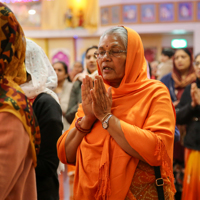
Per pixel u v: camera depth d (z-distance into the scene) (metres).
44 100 1.77
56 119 1.74
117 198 1.42
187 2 9.73
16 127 1.14
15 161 1.12
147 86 1.58
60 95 4.18
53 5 10.45
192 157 3.10
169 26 9.85
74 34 10.47
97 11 10.30
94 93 1.47
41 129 1.72
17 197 1.18
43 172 1.65
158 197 1.45
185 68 3.83
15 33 1.23
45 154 1.69
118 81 1.67
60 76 4.25
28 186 1.25
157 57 10.56
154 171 1.47
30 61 1.84
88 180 1.51
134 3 9.87
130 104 1.55
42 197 1.68
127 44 1.58
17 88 1.24
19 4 10.39
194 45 9.84
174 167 3.71
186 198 3.09
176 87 3.88
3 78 1.21
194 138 3.06
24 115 1.18
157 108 1.50
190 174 3.08
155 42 10.55
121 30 1.61
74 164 1.73
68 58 10.83
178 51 3.87
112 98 1.59
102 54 1.61
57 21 10.51
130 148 1.43
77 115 1.73
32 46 1.86
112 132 1.46
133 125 1.48
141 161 1.49
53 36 10.55
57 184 1.82
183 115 3.12
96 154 1.52
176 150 3.65
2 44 1.21
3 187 1.09
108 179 1.43
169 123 1.48
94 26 10.34
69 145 1.63
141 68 1.64
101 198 1.46
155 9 9.84
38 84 1.78
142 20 9.91
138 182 1.46
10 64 1.22
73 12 10.41
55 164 1.70
